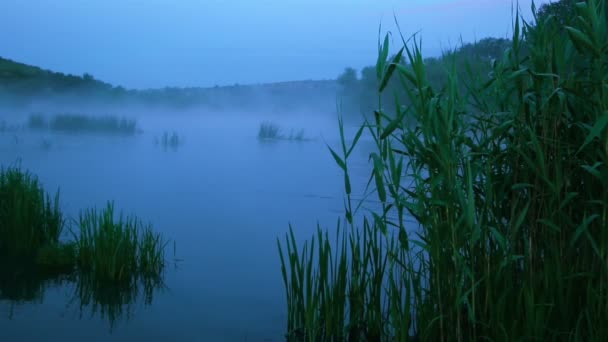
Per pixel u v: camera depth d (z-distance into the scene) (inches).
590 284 128.9
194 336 163.5
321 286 165.6
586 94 134.2
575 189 141.9
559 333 130.2
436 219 138.4
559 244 139.6
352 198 398.0
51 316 175.6
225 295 200.1
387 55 133.3
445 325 144.9
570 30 122.6
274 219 329.1
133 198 382.6
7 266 222.8
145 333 163.9
